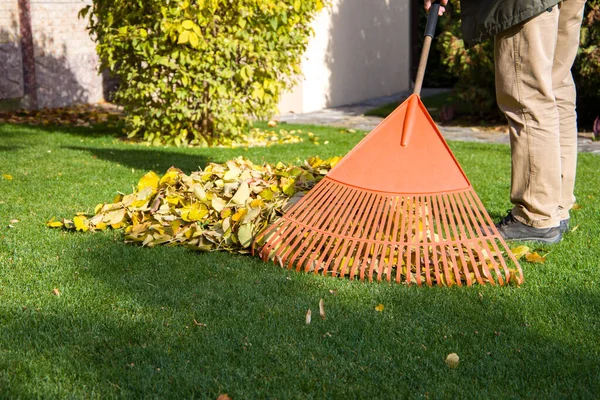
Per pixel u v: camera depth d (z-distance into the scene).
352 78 10.88
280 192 3.97
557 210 3.68
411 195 3.23
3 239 3.65
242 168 4.39
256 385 2.19
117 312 2.73
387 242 3.14
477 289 3.03
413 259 3.25
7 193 4.69
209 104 6.88
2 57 9.27
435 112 9.95
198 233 3.54
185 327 2.58
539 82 3.45
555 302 2.88
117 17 6.85
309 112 9.87
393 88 12.17
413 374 2.26
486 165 5.95
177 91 6.70
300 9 6.91
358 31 10.91
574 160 3.88
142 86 6.72
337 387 2.18
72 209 4.29
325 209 3.46
